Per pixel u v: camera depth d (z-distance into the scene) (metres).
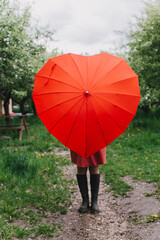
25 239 2.91
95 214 3.57
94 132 2.76
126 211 3.60
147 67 9.38
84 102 2.73
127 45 10.27
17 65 7.71
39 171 5.34
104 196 4.23
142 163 5.71
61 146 8.30
